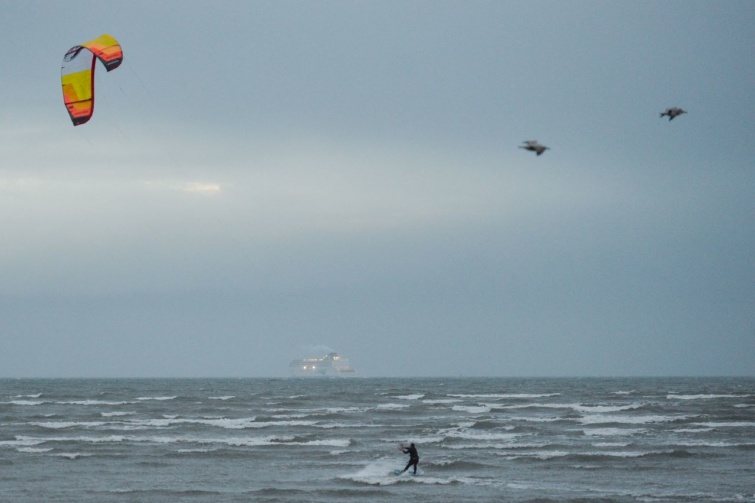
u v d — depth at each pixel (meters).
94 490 67.00
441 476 74.88
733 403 178.38
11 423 123.69
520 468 79.12
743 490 68.12
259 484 70.50
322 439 101.50
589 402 187.25
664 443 98.12
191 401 193.25
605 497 64.69
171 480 72.12
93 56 70.12
